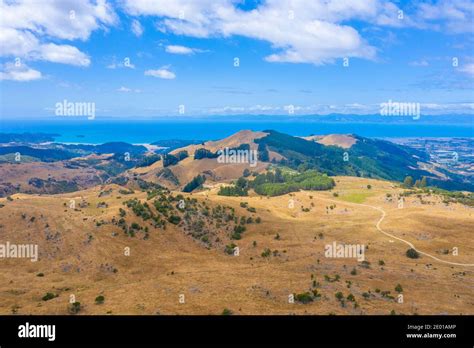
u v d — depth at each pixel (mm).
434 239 149125
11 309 84875
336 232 161250
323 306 80750
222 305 80188
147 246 139625
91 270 118562
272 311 77062
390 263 121250
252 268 115812
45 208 164625
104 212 162750
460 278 107875
